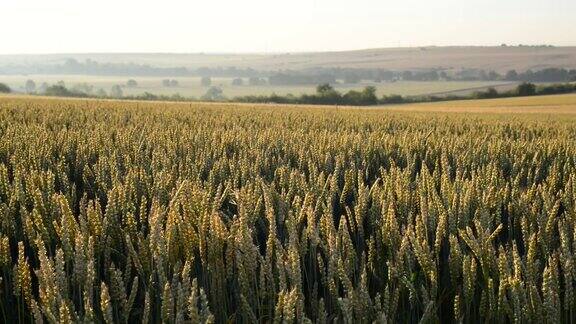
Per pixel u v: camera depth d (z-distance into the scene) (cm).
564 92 10175
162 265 277
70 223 293
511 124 1942
